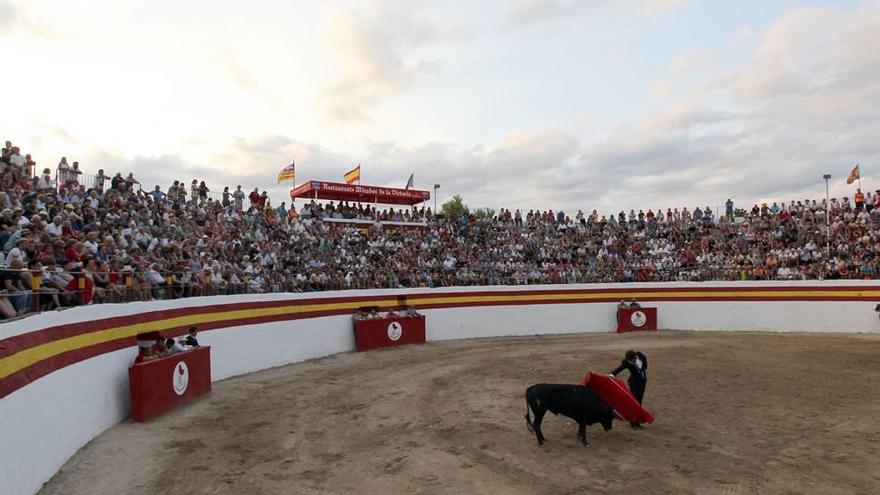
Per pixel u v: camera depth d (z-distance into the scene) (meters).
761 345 20.70
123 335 10.97
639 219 34.12
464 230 32.38
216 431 10.08
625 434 9.62
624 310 25.91
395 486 7.47
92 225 14.08
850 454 8.52
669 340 22.52
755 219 32.50
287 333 18.09
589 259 30.12
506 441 9.30
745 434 9.55
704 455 8.51
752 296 26.05
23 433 7.07
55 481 7.70
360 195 34.56
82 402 9.10
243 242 21.02
